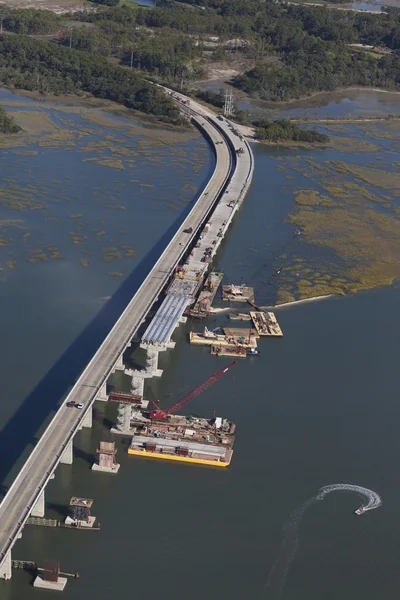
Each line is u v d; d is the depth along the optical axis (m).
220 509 185.25
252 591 166.00
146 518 180.50
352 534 182.25
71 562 168.00
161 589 164.38
